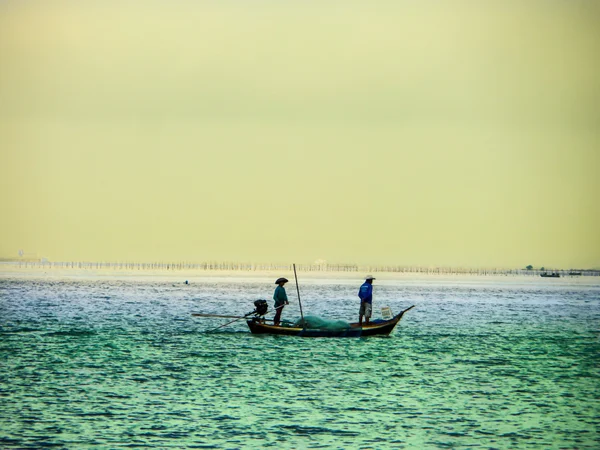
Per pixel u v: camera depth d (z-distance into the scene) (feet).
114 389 418.51
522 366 517.14
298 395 408.46
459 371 491.72
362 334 636.48
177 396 402.11
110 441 317.83
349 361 523.70
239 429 338.34
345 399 400.47
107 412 365.40
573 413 375.86
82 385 428.56
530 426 351.05
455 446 318.04
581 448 318.45
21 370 476.95
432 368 501.97
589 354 584.40
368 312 638.94
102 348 581.12
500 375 478.59
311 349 577.43
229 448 310.45
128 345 599.57
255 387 427.33
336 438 326.85
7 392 408.05
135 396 401.08
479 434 336.29
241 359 525.75
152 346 593.83
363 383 444.14
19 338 648.79
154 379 449.06
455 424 352.69
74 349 575.38
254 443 317.63
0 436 323.57
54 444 313.12
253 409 375.04
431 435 333.62
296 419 357.41
